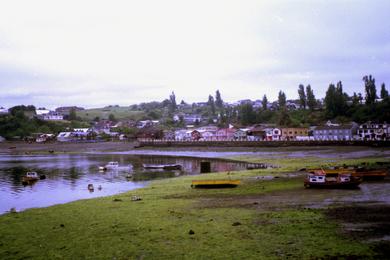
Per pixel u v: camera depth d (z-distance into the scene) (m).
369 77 196.00
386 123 158.75
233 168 84.12
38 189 59.25
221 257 22.08
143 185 60.44
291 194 42.62
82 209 39.06
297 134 175.38
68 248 25.45
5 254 24.98
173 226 29.61
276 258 21.38
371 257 20.67
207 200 41.47
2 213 40.12
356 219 28.80
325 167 66.06
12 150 181.38
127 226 30.38
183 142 171.38
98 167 94.69
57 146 192.25
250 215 32.25
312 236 24.98
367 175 52.00
